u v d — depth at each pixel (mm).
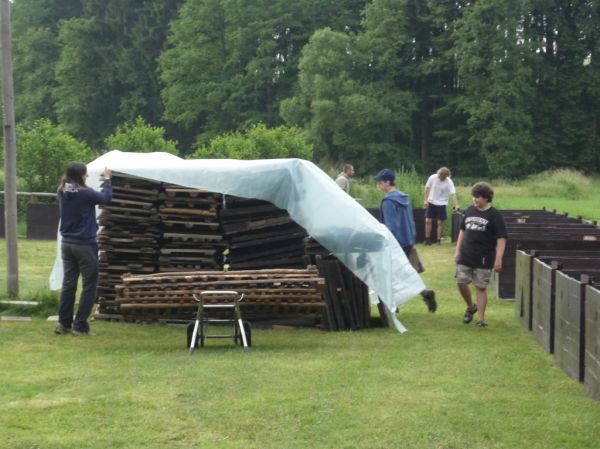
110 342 9359
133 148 27078
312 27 72250
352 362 8320
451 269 16219
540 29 67812
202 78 71938
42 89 78375
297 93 68125
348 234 10062
